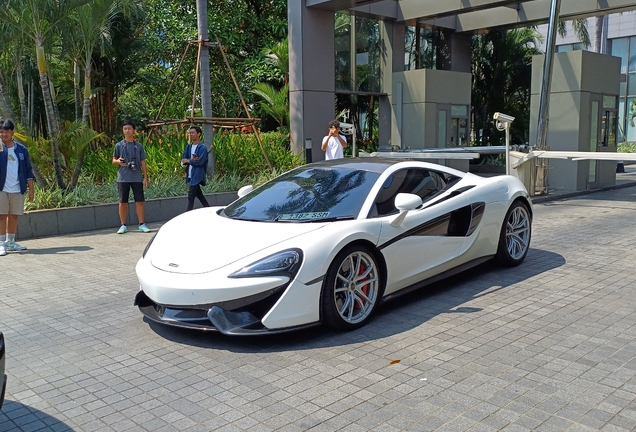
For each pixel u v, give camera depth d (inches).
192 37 727.7
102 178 471.2
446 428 121.0
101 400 139.1
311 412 129.6
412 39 744.3
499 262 251.6
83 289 238.7
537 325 181.9
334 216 189.8
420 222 202.2
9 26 394.3
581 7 620.1
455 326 182.2
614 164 617.3
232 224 193.8
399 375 147.4
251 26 791.7
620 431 118.6
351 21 679.1
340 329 177.6
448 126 694.5
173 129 558.9
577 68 544.7
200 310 166.7
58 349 173.0
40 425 128.0
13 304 219.8
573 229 355.3
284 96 721.0
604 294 214.1
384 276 189.5
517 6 696.4
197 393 140.9
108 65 583.5
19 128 452.4
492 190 239.5
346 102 743.1
